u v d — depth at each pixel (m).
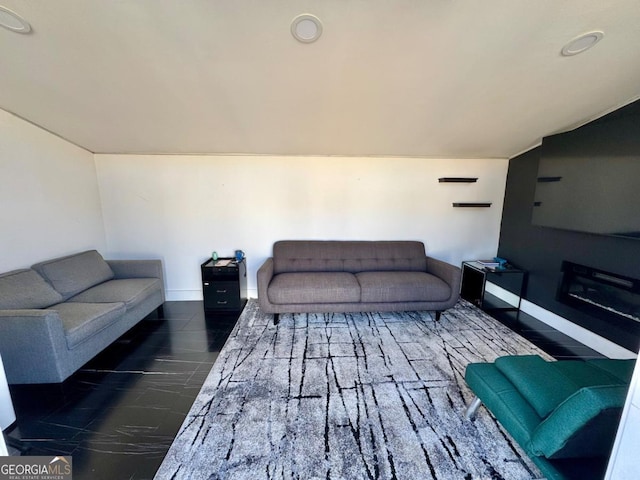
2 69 1.69
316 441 1.41
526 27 1.42
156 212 3.22
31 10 1.31
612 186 2.09
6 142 2.14
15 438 1.42
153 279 2.79
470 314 3.02
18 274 2.06
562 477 1.02
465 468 1.28
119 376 1.94
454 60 1.66
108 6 1.30
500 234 3.59
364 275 2.97
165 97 2.02
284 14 1.35
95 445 1.38
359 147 2.99
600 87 1.91
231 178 3.22
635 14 1.34
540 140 2.83
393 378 1.92
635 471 0.77
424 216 3.48
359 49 1.57
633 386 0.77
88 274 2.54
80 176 2.86
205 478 1.22
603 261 2.28
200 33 1.46
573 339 2.51
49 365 1.65
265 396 1.74
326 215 3.37
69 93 1.95
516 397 1.29
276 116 2.31
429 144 2.93
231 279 2.95
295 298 2.63
